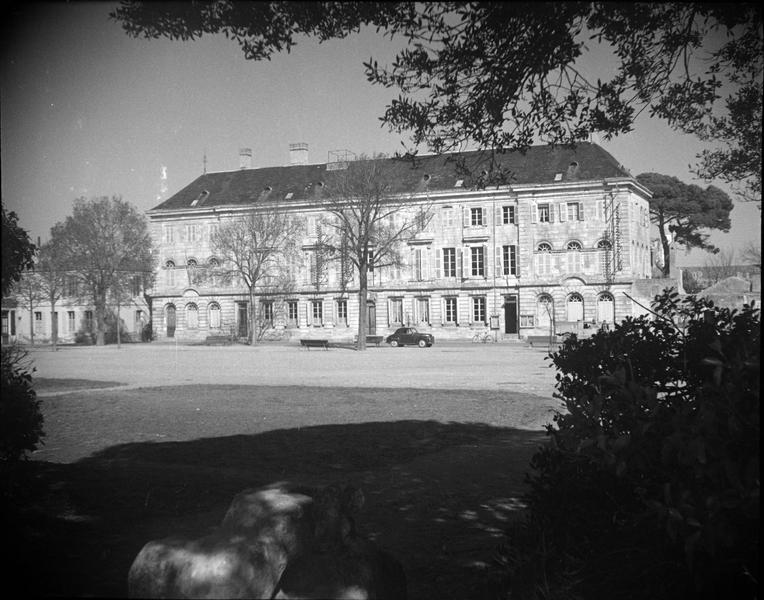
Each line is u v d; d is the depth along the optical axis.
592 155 61.22
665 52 5.43
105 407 14.70
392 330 66.38
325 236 62.59
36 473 7.61
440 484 7.73
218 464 8.51
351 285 67.81
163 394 17.52
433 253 64.94
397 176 48.94
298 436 10.76
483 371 26.36
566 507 4.16
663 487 3.20
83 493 6.74
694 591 3.43
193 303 71.94
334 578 3.31
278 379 23.08
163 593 2.97
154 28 4.38
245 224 60.56
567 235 60.22
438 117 5.80
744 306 3.97
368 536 5.89
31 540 4.65
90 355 42.25
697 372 4.06
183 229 72.25
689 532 2.96
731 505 2.79
